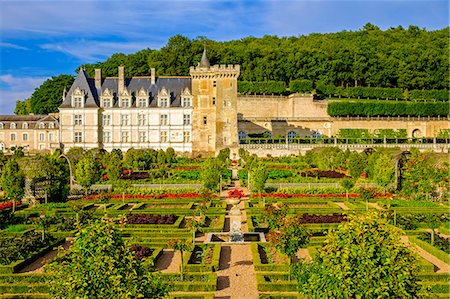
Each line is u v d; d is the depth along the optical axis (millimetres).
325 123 152750
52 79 168750
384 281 18766
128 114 129500
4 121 142625
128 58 177375
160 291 20484
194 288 30875
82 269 18938
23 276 32500
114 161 77125
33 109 167750
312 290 20406
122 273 19125
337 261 19484
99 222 20156
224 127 129000
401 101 168500
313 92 176375
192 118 129625
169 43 178375
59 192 64750
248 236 44719
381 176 66688
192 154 128125
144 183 78125
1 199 63406
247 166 88750
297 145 127688
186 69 171750
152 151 111062
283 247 32500
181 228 47344
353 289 18812
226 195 69875
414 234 44469
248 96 159875
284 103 162625
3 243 38375
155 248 39688
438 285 29875
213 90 129375
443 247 39125
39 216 54875
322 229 45031
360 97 176500
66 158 83812
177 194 65938
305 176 87375
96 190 71562
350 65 180125
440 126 159875
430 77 182125
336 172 91188
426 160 72062
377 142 142000
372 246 19125
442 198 63562
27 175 63500
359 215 20547
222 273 34344
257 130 148500
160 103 129250
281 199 62719
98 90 130750
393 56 190250
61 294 19016
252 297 29656
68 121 127188
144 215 52281
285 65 175875
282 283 30703
